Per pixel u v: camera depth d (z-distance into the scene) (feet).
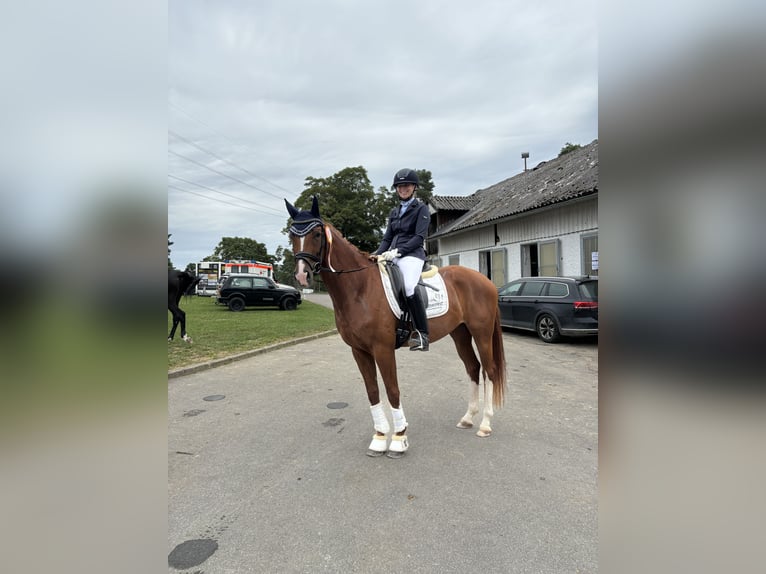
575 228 34.73
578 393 15.17
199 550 6.51
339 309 10.16
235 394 15.58
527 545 6.54
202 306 62.85
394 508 7.65
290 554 6.41
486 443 10.69
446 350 24.59
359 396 15.25
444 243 59.88
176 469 9.34
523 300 28.35
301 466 9.46
